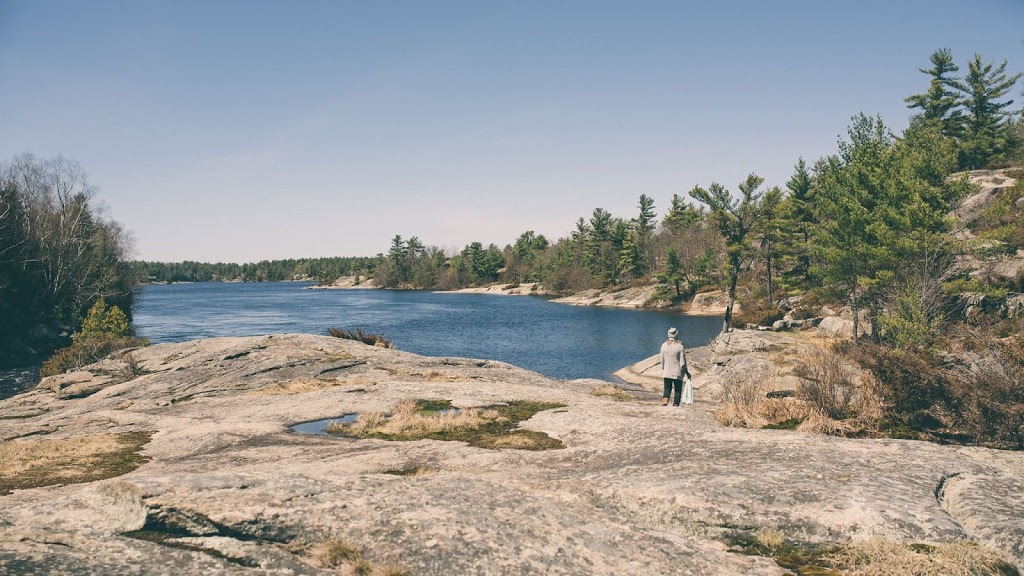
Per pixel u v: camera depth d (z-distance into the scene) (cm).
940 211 2589
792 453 746
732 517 543
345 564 443
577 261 14675
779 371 1565
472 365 2397
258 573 420
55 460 959
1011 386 1011
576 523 532
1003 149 5412
